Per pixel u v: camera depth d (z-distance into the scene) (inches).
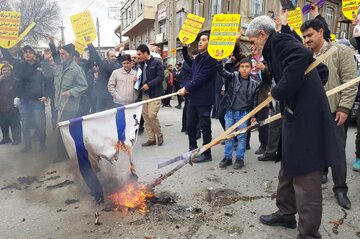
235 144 226.7
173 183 159.2
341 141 133.9
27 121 229.0
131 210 129.3
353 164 182.1
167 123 348.8
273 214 117.4
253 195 144.2
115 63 289.9
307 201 93.6
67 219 123.6
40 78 230.8
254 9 668.1
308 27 121.8
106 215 125.8
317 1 158.9
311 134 90.9
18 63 226.7
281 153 108.0
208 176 169.3
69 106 199.5
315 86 92.1
